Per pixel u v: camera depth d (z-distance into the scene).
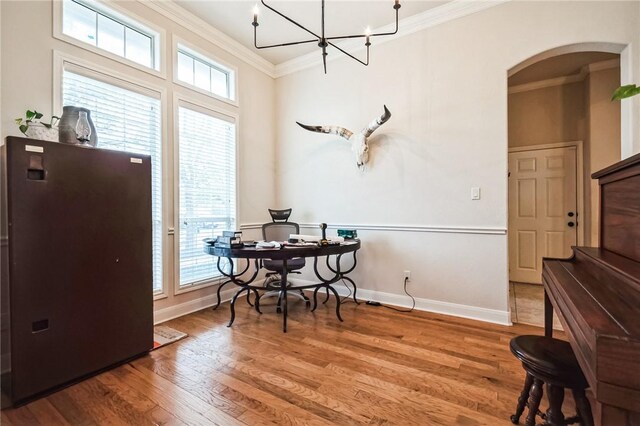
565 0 2.42
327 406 1.57
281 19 3.05
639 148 2.19
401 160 3.16
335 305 3.21
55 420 1.48
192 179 3.07
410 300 3.13
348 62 3.51
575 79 3.87
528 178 4.18
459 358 2.06
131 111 2.57
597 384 0.71
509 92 4.26
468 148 2.82
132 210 2.08
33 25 2.02
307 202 3.86
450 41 2.89
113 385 1.77
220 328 2.60
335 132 3.43
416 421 1.46
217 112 3.32
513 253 4.28
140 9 2.61
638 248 1.20
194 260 3.09
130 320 2.05
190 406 1.58
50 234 1.69
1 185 1.72
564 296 1.14
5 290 1.76
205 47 3.18
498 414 1.50
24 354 1.59
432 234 3.00
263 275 3.96
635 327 0.75
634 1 2.23
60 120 1.92
